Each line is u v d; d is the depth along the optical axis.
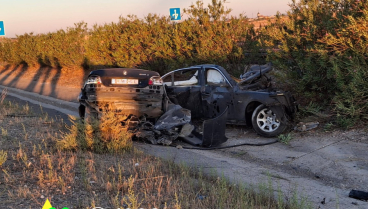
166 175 5.32
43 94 15.70
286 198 4.79
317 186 5.52
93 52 18.28
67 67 23.08
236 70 12.24
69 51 22.36
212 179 5.42
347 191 5.34
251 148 7.52
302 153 6.98
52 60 24.56
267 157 6.95
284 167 6.46
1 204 3.93
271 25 10.65
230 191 4.82
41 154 5.75
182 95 9.13
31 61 27.53
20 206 3.92
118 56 17.06
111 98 7.44
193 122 9.44
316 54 8.69
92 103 7.48
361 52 7.98
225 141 7.70
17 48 28.75
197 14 13.62
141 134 7.48
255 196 4.71
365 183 5.56
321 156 6.71
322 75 8.88
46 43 25.59
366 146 6.84
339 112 8.09
